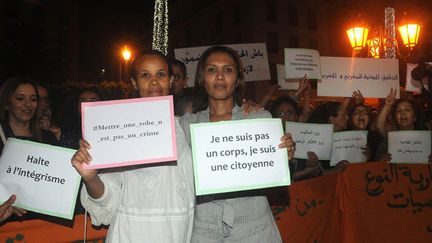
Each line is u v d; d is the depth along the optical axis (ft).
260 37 96.78
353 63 16.66
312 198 12.43
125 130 7.54
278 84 17.30
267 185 7.78
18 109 10.32
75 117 12.87
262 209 8.05
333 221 12.93
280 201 11.66
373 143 15.92
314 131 13.73
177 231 7.50
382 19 28.17
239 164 7.80
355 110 15.74
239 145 7.87
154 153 7.50
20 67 68.74
